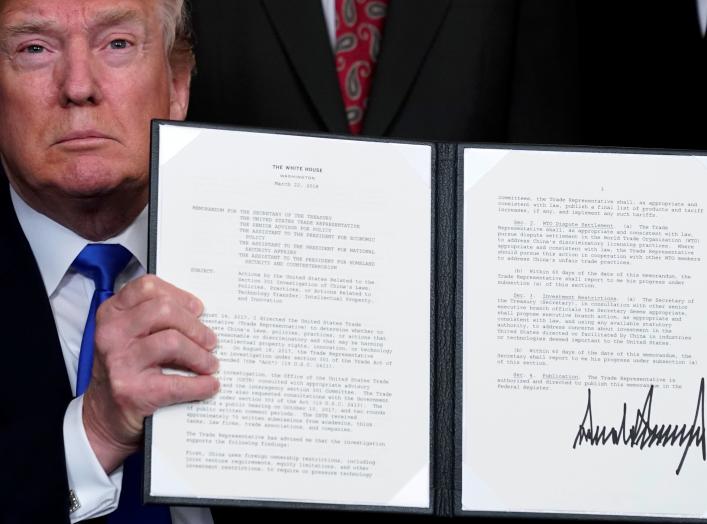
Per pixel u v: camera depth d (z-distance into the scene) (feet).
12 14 6.65
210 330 6.07
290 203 6.25
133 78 6.79
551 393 6.30
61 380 6.78
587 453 6.27
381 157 6.38
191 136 6.21
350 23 8.22
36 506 6.40
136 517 6.73
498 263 6.36
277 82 8.02
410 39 8.08
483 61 8.13
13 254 7.00
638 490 6.25
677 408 6.30
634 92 8.13
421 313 6.30
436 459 6.23
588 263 6.38
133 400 6.01
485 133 8.13
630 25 8.16
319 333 6.19
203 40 8.05
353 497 6.11
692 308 6.37
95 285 7.06
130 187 6.88
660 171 6.46
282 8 8.04
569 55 8.36
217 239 6.17
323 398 6.15
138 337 6.08
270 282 6.18
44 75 6.71
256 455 6.05
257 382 6.09
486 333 6.32
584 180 6.44
